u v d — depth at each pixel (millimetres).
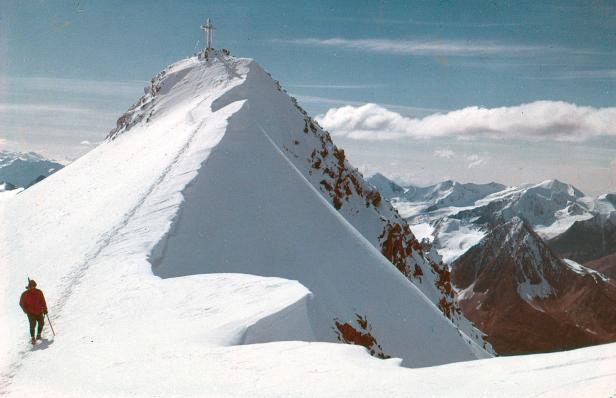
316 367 11445
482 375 9508
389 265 49469
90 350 16047
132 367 13539
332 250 43500
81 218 44312
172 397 10703
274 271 36281
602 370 8297
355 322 35312
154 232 32438
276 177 47875
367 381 10195
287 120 81375
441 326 45438
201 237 35188
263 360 12359
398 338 38812
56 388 12891
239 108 56500
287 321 16547
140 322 18125
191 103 80375
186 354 13828
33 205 64688
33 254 38281
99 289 23438
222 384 11234
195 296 19891
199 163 43312
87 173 72938
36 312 18312
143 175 46281
